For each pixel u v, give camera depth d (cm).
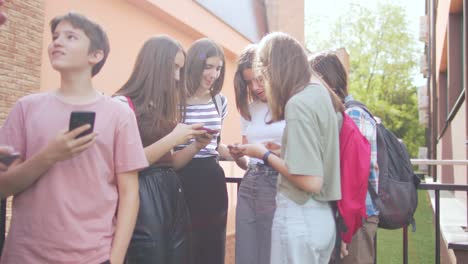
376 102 3047
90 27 178
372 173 245
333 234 212
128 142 182
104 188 175
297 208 205
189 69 295
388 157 260
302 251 202
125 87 239
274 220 212
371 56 3109
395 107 3089
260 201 276
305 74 214
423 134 3097
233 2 1206
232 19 1139
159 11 801
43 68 599
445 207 657
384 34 3106
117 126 180
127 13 738
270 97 217
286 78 211
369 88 3114
